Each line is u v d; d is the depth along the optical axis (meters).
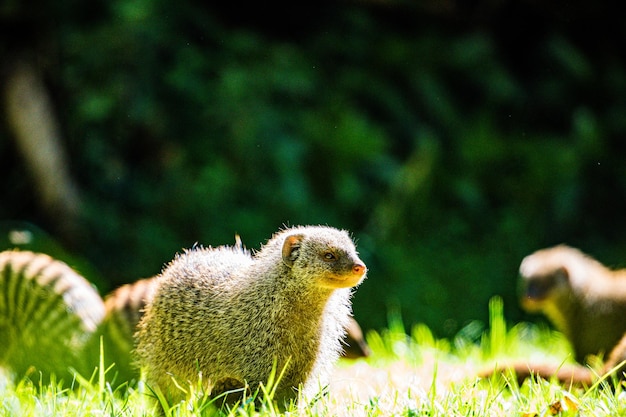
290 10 15.67
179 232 13.59
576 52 16.06
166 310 6.67
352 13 15.61
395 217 14.32
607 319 9.98
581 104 16.14
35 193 13.90
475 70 15.80
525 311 12.92
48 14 13.82
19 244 12.22
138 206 13.88
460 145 15.30
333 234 6.68
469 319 12.53
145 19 13.75
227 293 6.50
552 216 14.84
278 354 6.43
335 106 14.83
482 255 14.11
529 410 5.43
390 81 15.59
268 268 6.50
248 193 13.80
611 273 10.79
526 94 16.03
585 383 6.62
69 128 14.05
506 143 15.51
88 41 13.70
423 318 12.39
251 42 14.71
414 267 13.43
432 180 14.91
